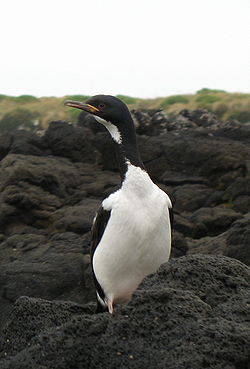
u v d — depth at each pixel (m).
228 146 30.69
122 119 13.56
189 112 38.38
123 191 12.84
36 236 25.20
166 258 12.95
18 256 24.08
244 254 21.92
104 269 12.89
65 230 25.38
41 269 22.27
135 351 10.25
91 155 32.34
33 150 33.16
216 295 11.31
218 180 30.20
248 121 61.53
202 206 28.52
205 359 9.82
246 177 28.58
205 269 11.59
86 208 26.33
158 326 10.39
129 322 10.48
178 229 25.94
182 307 10.55
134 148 13.42
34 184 27.89
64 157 32.84
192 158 30.84
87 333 10.62
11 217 27.06
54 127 33.47
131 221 12.55
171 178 30.62
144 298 10.64
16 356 10.81
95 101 13.73
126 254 12.66
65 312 12.88
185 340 10.11
